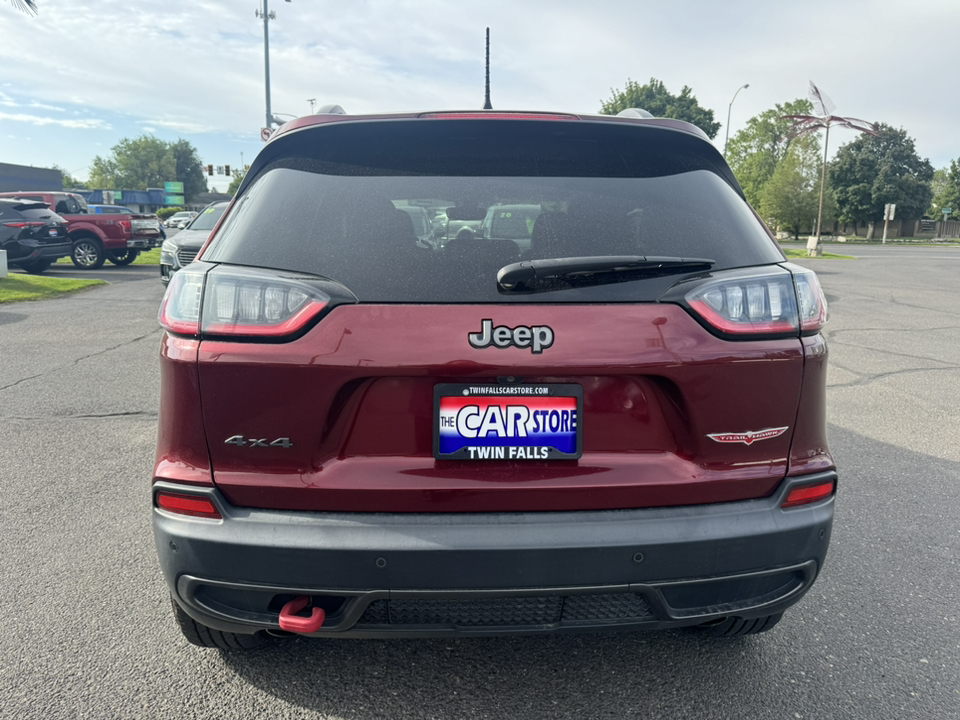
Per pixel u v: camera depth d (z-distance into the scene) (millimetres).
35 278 15961
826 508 2059
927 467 4543
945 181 92875
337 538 1838
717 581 1943
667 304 1916
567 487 1901
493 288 1876
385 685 2357
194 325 1885
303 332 1850
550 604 1953
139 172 136875
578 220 2018
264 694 2307
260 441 1884
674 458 1967
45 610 2795
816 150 51875
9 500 3848
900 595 2975
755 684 2377
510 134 2205
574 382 1908
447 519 1884
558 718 2207
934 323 10930
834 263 27172
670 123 2301
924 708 2264
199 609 1954
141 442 4848
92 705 2244
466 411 1890
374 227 1974
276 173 2143
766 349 1960
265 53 31938
